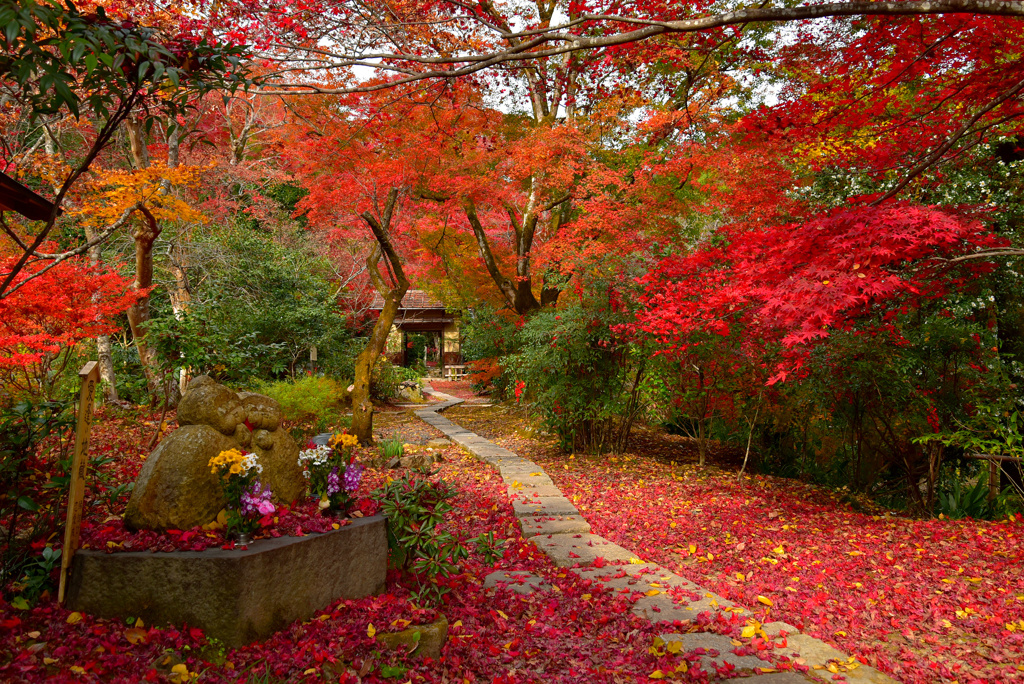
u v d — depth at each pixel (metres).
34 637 2.98
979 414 7.39
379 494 4.27
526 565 5.50
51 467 4.39
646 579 5.14
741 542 6.33
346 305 20.67
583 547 5.95
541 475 8.78
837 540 6.34
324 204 10.45
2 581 3.34
